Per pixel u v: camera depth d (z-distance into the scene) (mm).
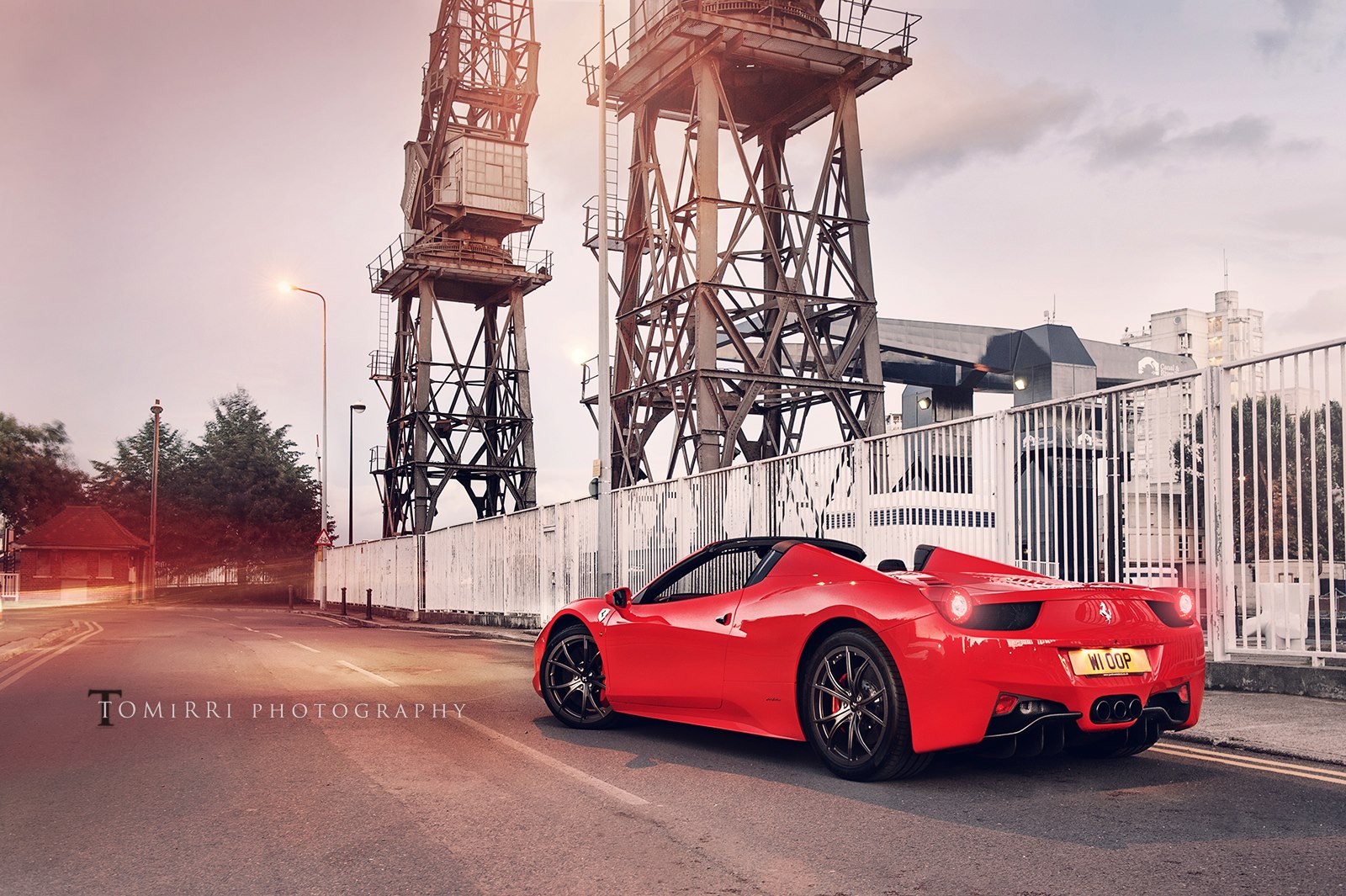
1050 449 10055
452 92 41219
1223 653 8969
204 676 12141
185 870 4410
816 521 13273
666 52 24438
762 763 6590
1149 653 5742
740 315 25062
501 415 44062
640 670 7402
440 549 31500
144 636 21203
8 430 73062
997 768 6258
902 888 4043
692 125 25266
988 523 10648
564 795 5711
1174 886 3971
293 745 7344
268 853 4641
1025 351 41562
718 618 6871
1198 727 7109
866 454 12406
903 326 41812
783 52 24328
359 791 5852
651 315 25797
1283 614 8508
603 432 17906
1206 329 134625
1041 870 4215
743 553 7215
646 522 18016
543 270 43625
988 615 5484
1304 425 8242
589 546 20062
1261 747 6492
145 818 5312
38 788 6031
